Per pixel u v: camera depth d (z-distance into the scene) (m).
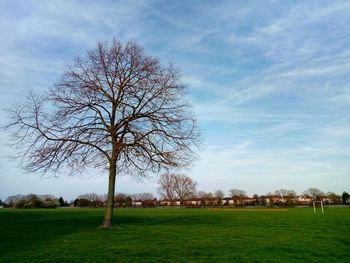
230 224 34.09
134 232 24.56
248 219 42.75
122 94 27.50
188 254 15.80
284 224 34.69
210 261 14.27
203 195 167.00
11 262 13.54
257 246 18.50
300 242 20.42
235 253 16.16
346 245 19.56
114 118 27.45
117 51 27.62
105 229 26.20
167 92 27.73
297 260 14.81
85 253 15.62
